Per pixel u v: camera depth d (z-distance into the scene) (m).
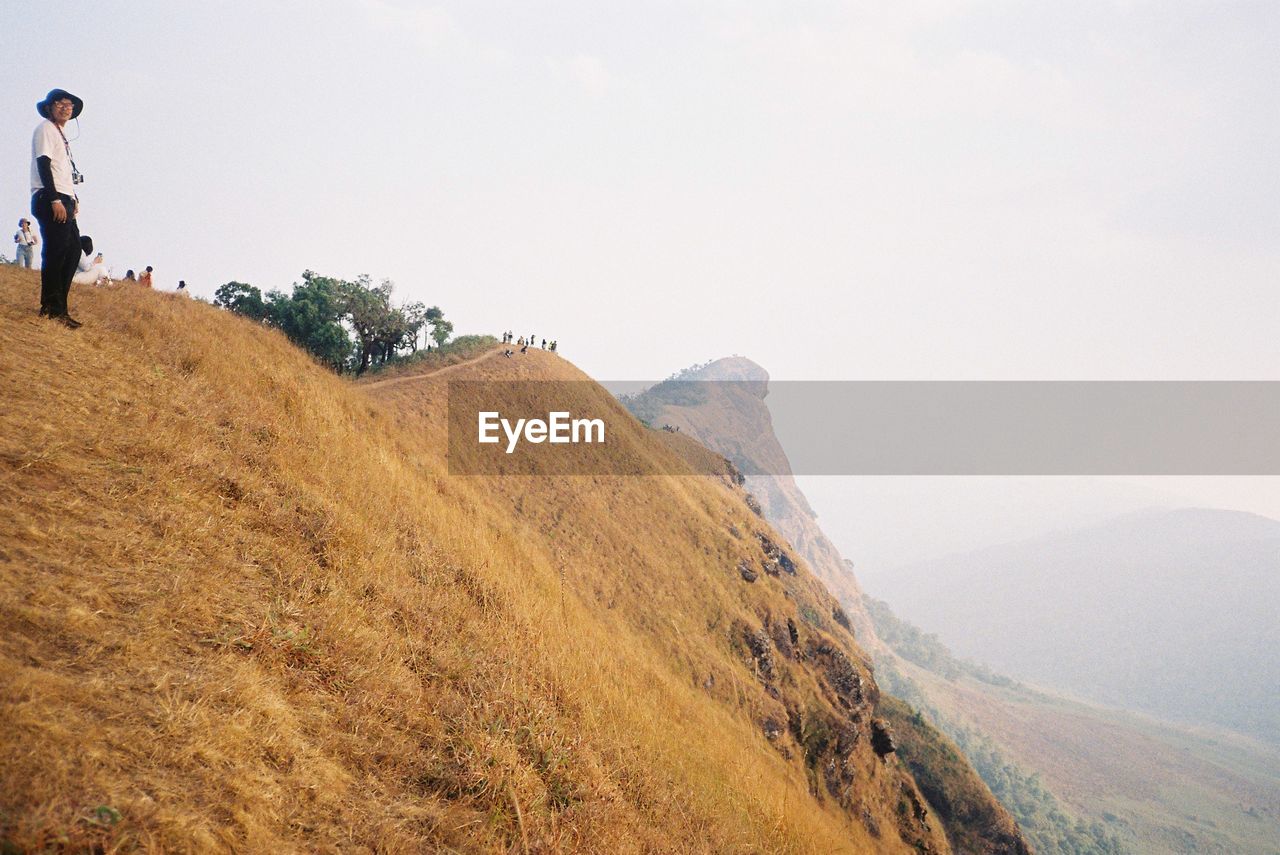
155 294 13.80
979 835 76.00
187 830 2.30
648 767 6.59
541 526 39.09
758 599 52.34
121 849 2.09
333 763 3.34
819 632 60.78
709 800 7.20
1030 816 152.12
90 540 3.60
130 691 2.75
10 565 3.00
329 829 2.89
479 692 5.15
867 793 51.28
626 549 43.16
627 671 13.51
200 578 3.92
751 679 40.69
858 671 63.38
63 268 6.76
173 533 4.21
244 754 2.88
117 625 3.08
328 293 56.09
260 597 4.24
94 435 4.82
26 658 2.54
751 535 73.69
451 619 6.20
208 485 5.30
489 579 8.23
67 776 2.18
